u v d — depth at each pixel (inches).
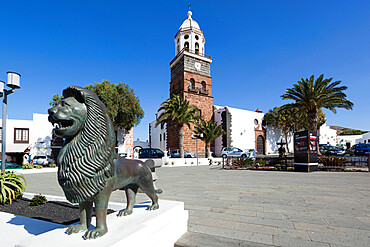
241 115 1298.0
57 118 70.9
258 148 1370.6
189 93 1175.0
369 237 118.8
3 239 110.4
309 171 468.8
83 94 74.5
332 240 115.1
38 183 357.7
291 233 125.3
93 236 74.5
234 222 145.0
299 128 1341.0
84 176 73.5
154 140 1551.4
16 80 282.7
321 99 786.2
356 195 228.8
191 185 309.9
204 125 952.9
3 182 187.6
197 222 145.3
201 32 1278.3
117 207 156.9
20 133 879.7
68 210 164.6
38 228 125.4
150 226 91.2
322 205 188.4
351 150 1058.1
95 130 76.0
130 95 1037.2
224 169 608.7
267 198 217.5
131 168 96.8
